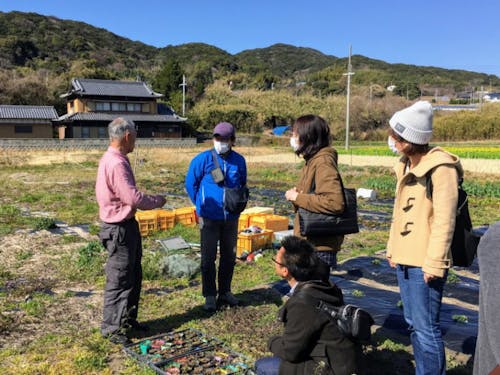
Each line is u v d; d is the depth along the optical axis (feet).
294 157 114.62
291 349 9.24
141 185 63.57
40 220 32.40
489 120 185.88
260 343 14.52
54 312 17.03
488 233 4.30
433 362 10.49
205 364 12.98
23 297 18.61
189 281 20.95
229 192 16.61
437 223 9.75
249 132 216.74
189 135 180.14
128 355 13.61
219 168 16.80
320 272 9.69
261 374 10.87
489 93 383.65
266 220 28.12
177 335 14.89
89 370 12.74
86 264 22.49
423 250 10.31
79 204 43.29
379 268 22.25
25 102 186.39
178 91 226.38
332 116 220.02
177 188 60.80
